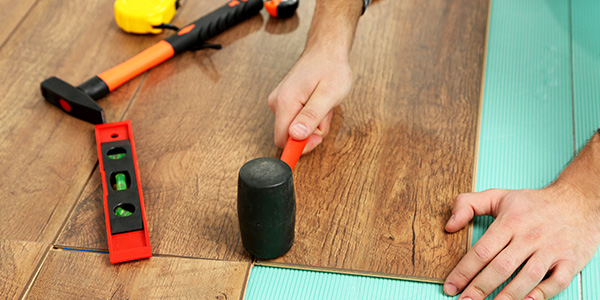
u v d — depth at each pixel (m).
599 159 0.97
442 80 1.34
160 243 0.99
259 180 0.83
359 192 1.09
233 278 0.94
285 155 0.99
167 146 1.18
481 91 1.31
